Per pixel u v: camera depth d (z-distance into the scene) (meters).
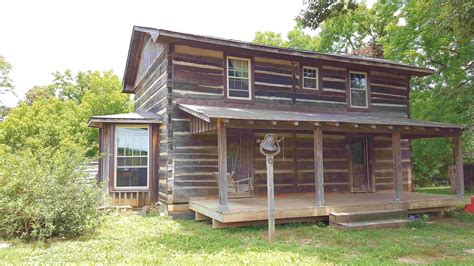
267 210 7.76
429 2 10.99
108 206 8.88
